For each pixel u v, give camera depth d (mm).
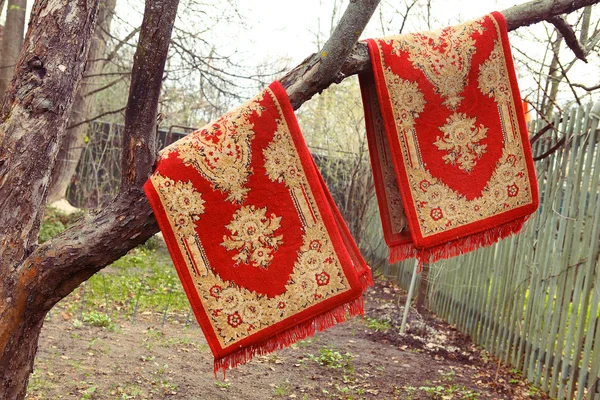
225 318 2301
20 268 2381
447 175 2625
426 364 6109
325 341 6691
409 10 7383
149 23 2125
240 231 2305
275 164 2324
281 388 5020
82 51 2471
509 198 2693
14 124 2355
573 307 5020
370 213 11758
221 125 2305
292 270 2342
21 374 2480
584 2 2740
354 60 2490
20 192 2361
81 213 12461
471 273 7348
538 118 5945
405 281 10117
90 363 5016
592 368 4645
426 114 2598
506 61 2670
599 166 4820
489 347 6672
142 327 6484
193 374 5152
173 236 2248
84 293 7305
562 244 5336
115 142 15688
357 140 11820
